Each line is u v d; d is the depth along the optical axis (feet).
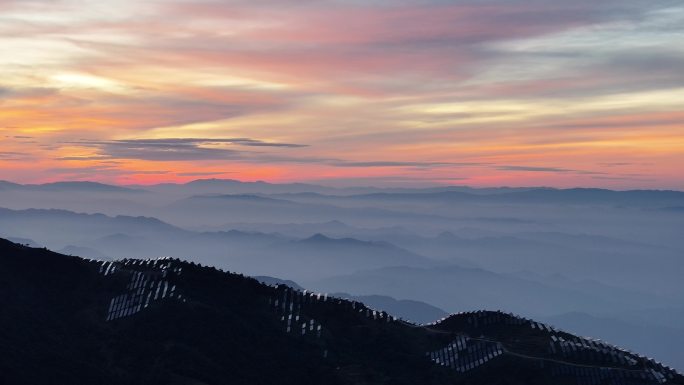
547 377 496.64
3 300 488.85
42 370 422.82
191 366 456.45
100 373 442.09
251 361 481.05
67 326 487.20
